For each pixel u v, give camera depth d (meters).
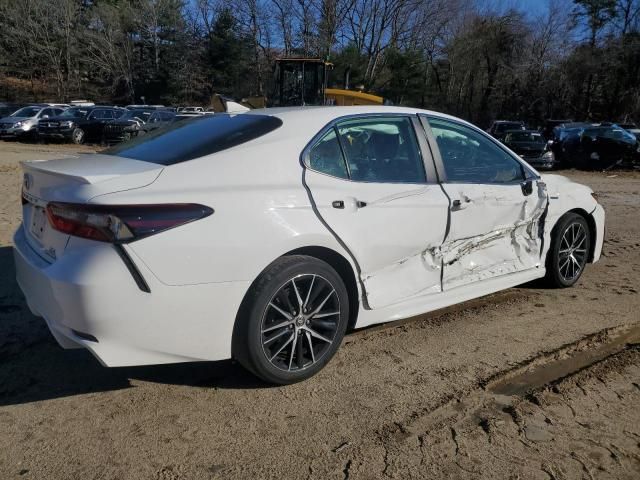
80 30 56.50
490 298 5.00
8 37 55.53
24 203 3.67
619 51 40.19
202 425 2.97
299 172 3.36
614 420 3.07
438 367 3.64
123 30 56.25
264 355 3.21
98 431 2.91
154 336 2.90
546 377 3.54
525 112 45.31
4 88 56.56
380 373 3.55
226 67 53.28
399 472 2.62
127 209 2.79
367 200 3.56
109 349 2.84
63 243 2.93
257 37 47.84
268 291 3.14
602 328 4.32
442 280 4.08
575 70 41.84
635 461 2.72
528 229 4.71
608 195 12.77
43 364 3.62
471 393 3.31
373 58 44.28
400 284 3.83
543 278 5.22
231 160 3.19
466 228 4.14
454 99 49.66
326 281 3.38
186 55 54.03
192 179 3.04
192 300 2.95
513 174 4.63
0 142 25.03
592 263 5.66
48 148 22.80
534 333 4.21
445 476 2.60
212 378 3.47
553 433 2.94
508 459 2.72
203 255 2.93
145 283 2.82
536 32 45.84
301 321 3.35
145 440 2.84
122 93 57.84
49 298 2.89
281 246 3.16
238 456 2.72
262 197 3.16
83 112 26.25
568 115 44.06
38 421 2.99
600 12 43.28
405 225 3.74
